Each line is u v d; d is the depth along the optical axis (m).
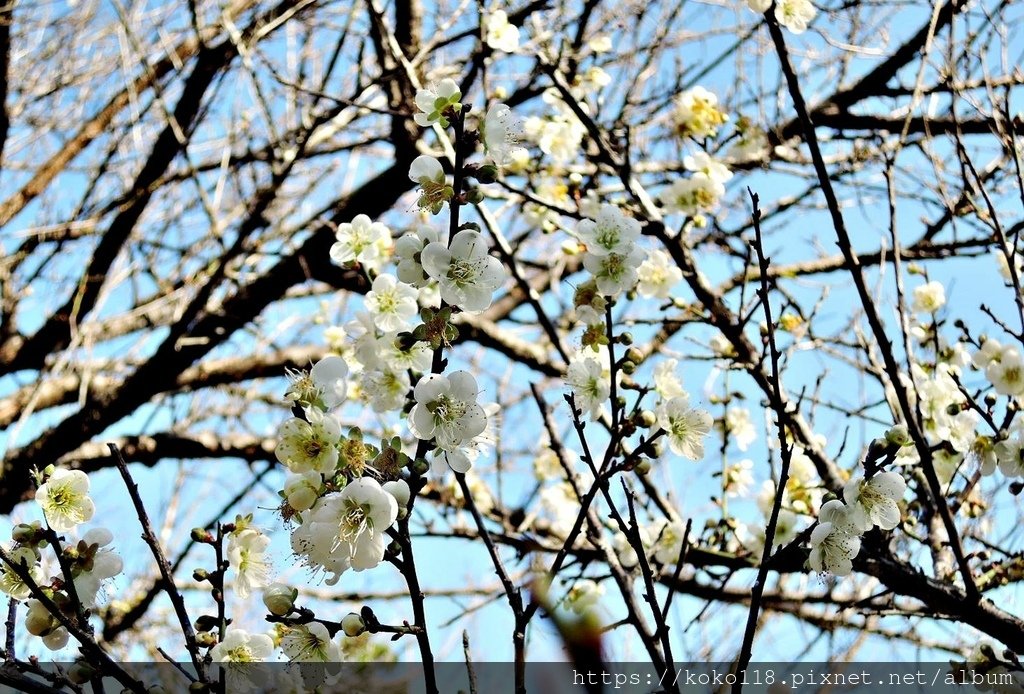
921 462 2.59
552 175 4.13
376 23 4.47
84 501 2.09
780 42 2.76
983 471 2.78
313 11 5.59
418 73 4.75
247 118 5.83
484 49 4.03
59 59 6.08
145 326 6.43
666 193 3.85
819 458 3.43
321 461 1.87
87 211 6.10
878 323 2.52
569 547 2.11
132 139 6.14
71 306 5.79
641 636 2.43
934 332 3.23
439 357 1.97
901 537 3.33
